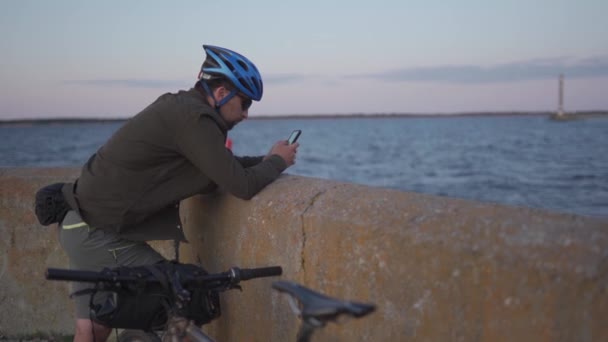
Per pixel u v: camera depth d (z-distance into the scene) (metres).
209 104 2.90
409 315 2.10
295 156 3.08
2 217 4.27
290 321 2.66
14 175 4.33
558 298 1.67
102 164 2.77
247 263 2.94
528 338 1.74
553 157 69.12
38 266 4.26
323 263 2.46
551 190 36.94
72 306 4.27
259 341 2.92
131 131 2.73
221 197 3.14
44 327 4.30
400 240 2.12
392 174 52.12
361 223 2.29
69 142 130.00
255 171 2.87
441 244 1.99
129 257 2.85
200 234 3.44
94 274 2.30
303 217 2.55
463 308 1.92
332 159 73.69
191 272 2.47
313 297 1.79
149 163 2.73
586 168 53.31
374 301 2.24
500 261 1.81
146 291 2.42
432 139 139.12
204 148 2.68
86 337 2.80
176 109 2.71
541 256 1.73
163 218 2.93
